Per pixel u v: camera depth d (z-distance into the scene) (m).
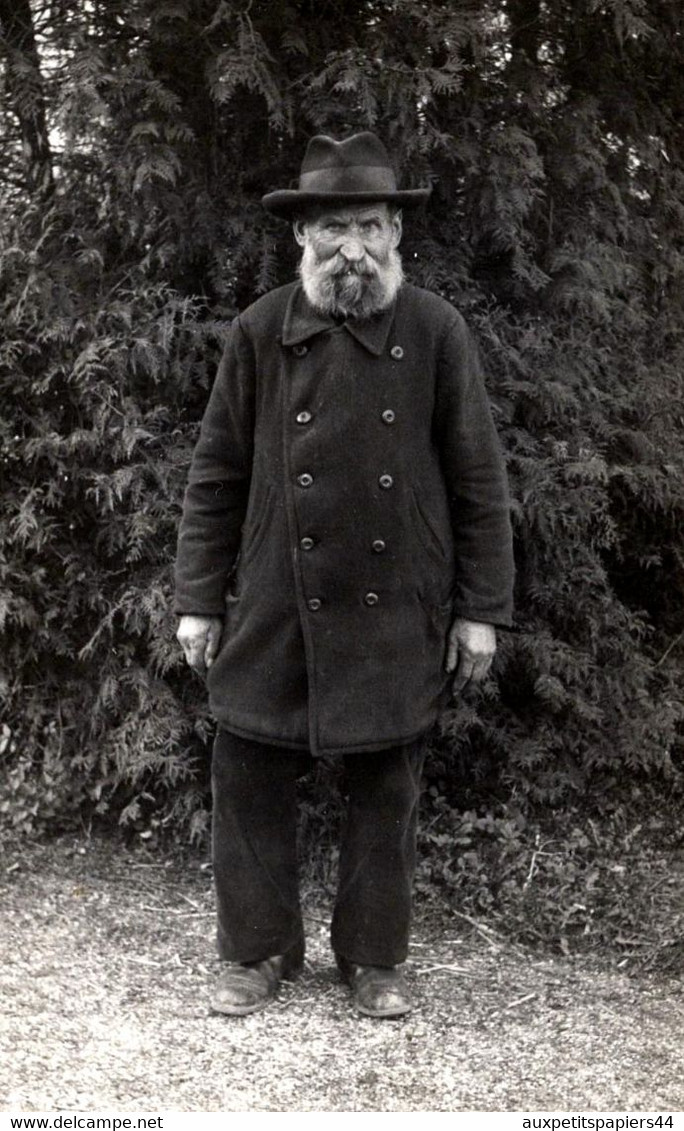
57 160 3.79
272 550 2.83
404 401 2.77
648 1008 3.04
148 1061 2.69
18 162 3.91
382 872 2.95
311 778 3.84
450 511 2.90
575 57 3.91
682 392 4.19
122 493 3.73
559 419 3.82
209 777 3.94
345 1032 2.86
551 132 3.76
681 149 4.22
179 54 3.62
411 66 3.57
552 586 3.92
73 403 3.75
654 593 4.51
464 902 3.62
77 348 3.68
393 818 2.94
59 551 3.87
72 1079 2.59
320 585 2.79
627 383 4.07
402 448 2.77
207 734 3.86
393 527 2.78
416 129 3.50
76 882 3.70
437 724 3.82
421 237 3.66
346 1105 2.53
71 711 4.02
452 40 3.44
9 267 3.65
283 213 2.80
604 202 3.93
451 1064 2.71
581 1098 2.57
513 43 3.82
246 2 3.53
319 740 2.81
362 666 2.81
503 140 3.57
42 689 4.05
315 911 3.59
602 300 3.77
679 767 4.37
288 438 2.79
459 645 2.93
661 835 4.04
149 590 3.69
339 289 2.70
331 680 2.81
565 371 3.79
